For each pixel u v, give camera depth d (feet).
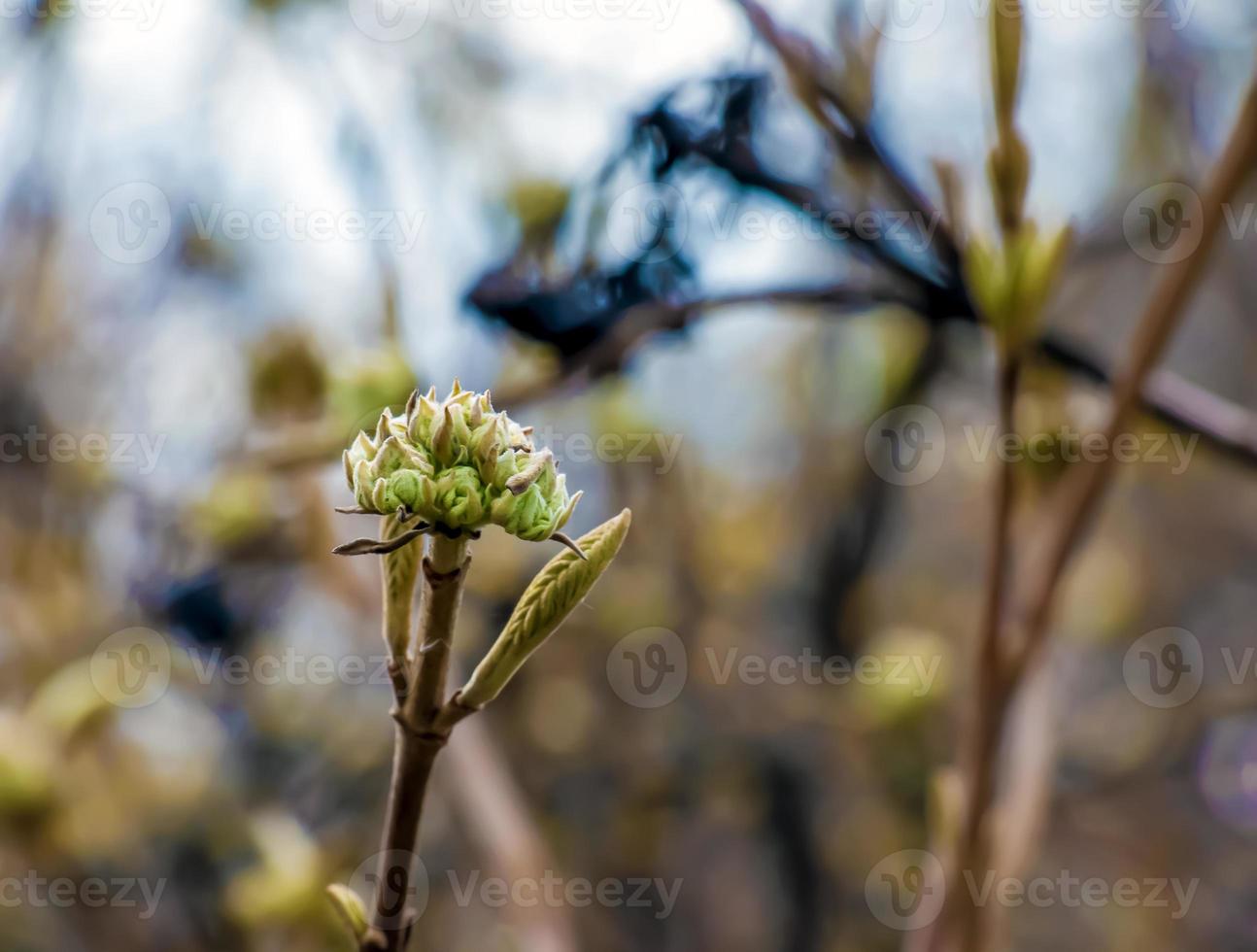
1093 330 4.96
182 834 4.33
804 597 5.09
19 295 4.50
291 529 3.41
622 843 5.29
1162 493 6.89
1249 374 7.08
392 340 2.60
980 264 2.17
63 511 4.46
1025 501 2.51
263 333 3.27
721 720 5.34
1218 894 5.94
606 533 1.93
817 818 5.18
